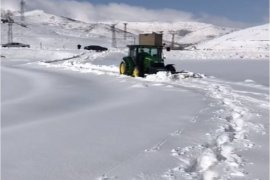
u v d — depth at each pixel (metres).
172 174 6.62
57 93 19.66
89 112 13.05
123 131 9.82
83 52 72.75
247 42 116.62
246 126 10.36
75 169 6.92
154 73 25.56
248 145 8.46
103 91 19.89
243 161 7.38
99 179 6.39
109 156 7.66
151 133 9.54
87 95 18.42
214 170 6.89
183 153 7.80
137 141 8.78
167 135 9.27
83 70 34.25
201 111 12.52
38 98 17.86
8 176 6.58
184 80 23.89
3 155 7.78
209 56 64.38
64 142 8.79
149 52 26.64
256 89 19.34
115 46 133.38
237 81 23.69
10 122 11.85
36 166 7.09
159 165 7.08
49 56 71.12
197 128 9.98
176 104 14.24
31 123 11.41
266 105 14.00
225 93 17.59
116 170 6.84
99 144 8.57
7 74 34.31
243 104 14.27
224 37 135.38
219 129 9.85
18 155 7.78
